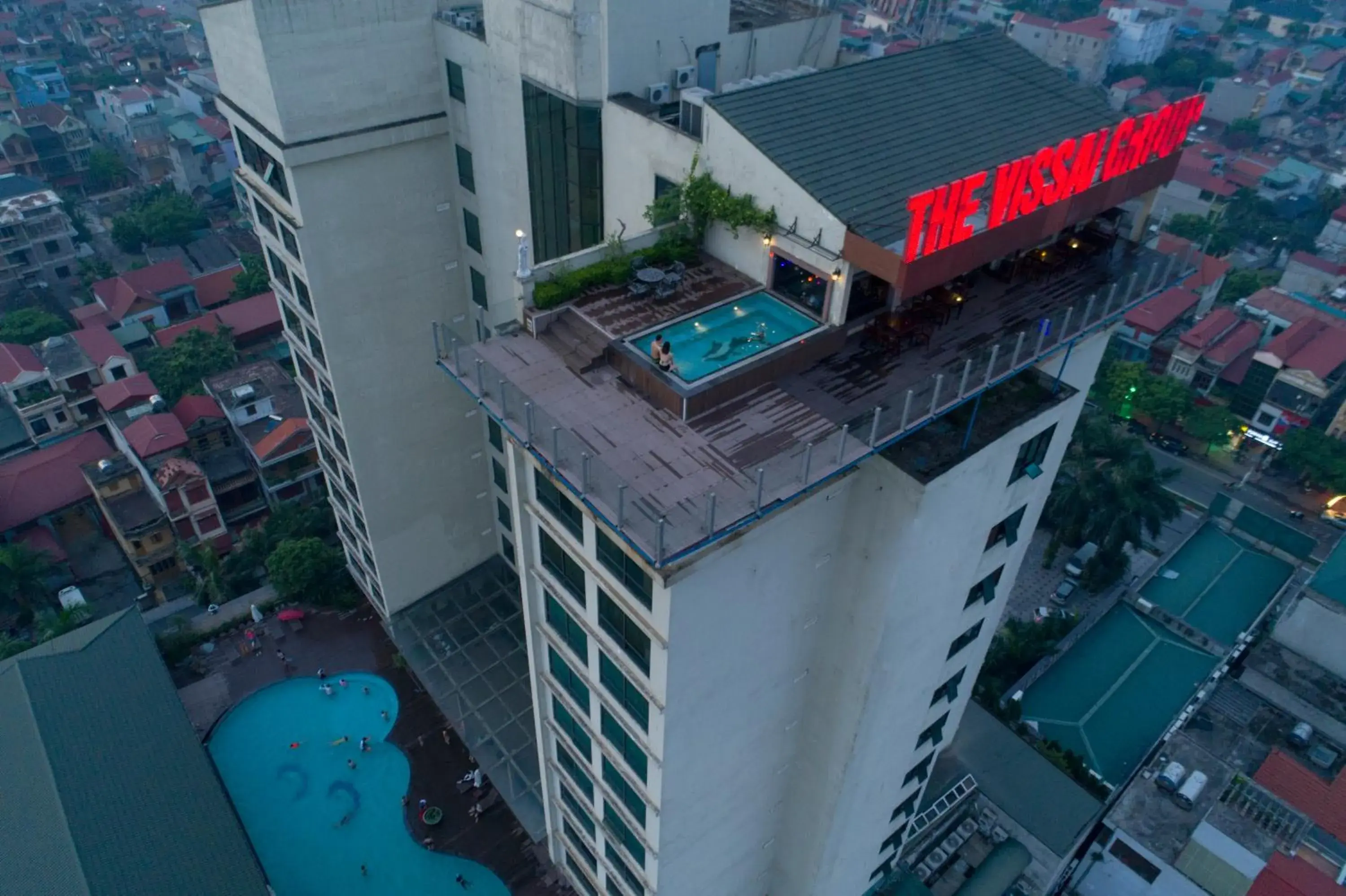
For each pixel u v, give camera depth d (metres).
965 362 25.88
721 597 24.88
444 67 40.44
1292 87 187.38
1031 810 47.47
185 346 92.56
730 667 27.42
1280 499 93.94
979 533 29.83
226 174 146.62
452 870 46.41
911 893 43.91
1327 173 154.12
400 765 51.12
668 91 33.97
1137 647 67.94
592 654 29.84
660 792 29.16
